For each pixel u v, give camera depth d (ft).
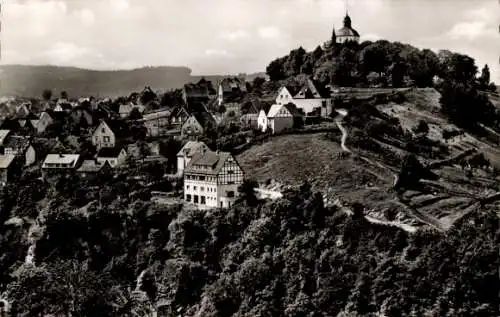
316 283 432.25
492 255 413.18
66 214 543.80
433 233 431.43
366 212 472.03
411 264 419.54
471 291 401.70
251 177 555.69
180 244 499.92
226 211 506.89
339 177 526.57
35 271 496.64
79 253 522.06
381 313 404.57
